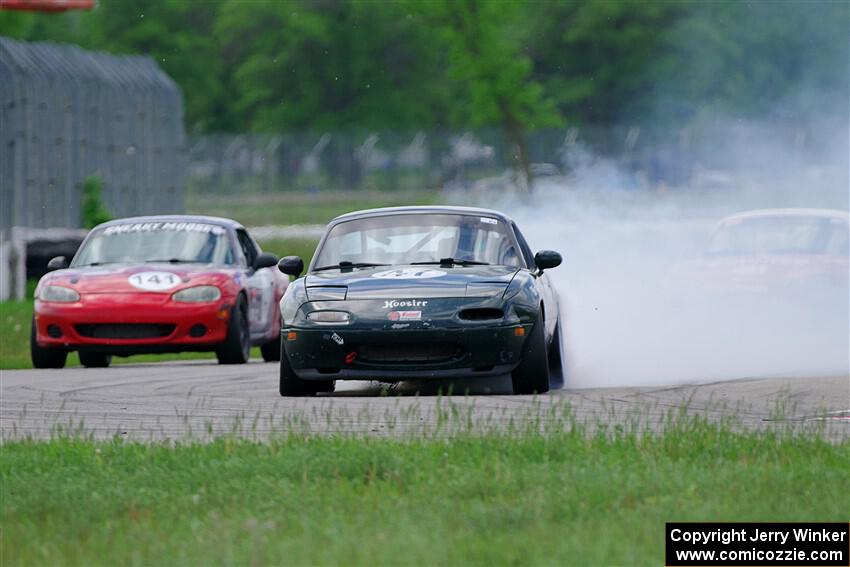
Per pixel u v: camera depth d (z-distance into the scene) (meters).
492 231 43.53
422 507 21.03
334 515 20.23
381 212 44.47
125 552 18.53
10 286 109.00
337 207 162.88
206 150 160.00
